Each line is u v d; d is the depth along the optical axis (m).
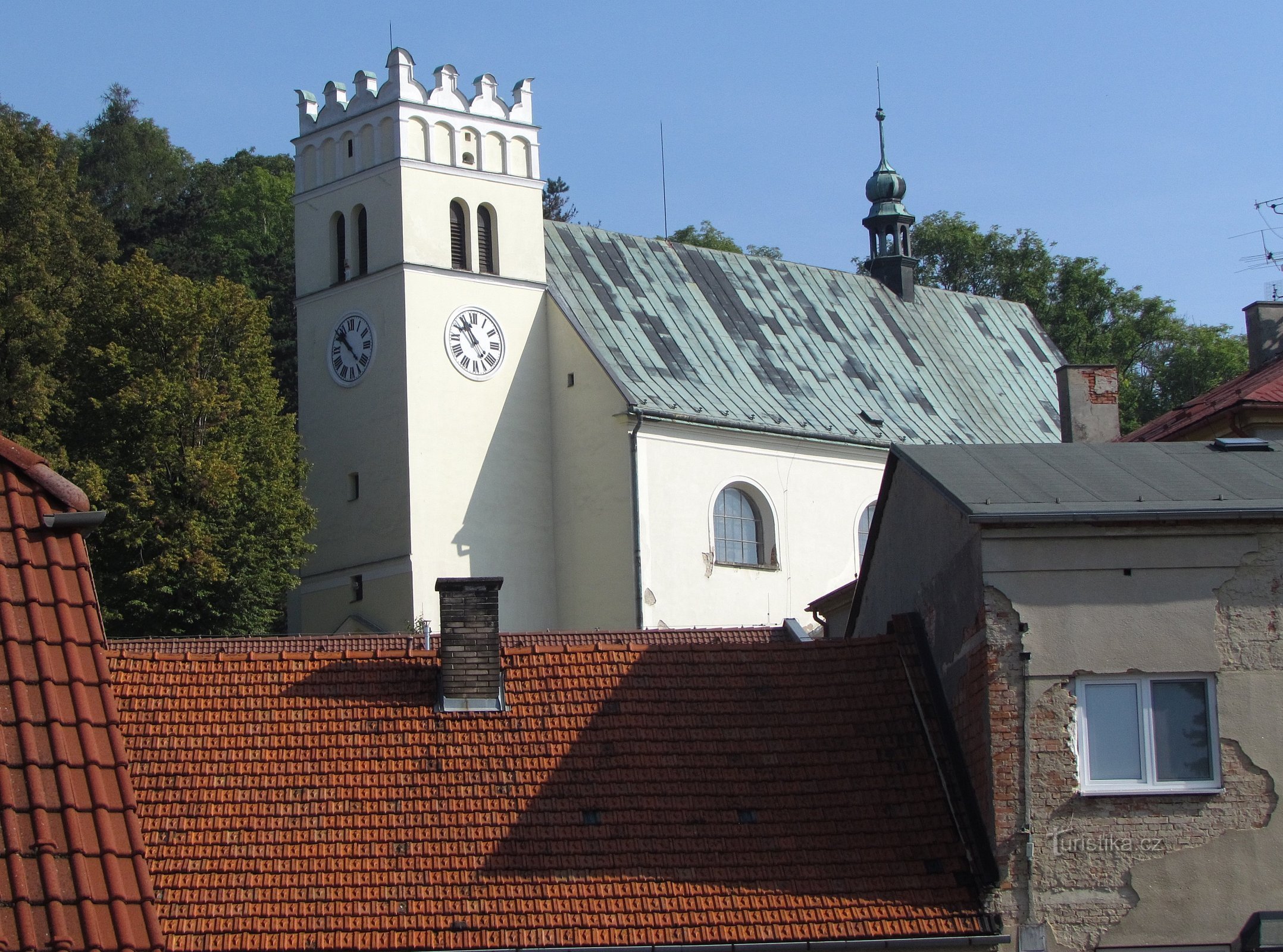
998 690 25.67
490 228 66.88
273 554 61.16
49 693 17.95
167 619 58.28
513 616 64.62
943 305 82.19
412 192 64.81
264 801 25.84
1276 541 26.14
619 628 63.12
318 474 66.44
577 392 65.75
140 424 59.69
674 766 26.64
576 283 68.69
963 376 78.62
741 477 66.44
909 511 29.84
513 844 25.38
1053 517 25.86
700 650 28.44
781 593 66.94
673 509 64.25
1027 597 25.88
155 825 25.39
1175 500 26.34
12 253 61.41
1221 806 25.55
